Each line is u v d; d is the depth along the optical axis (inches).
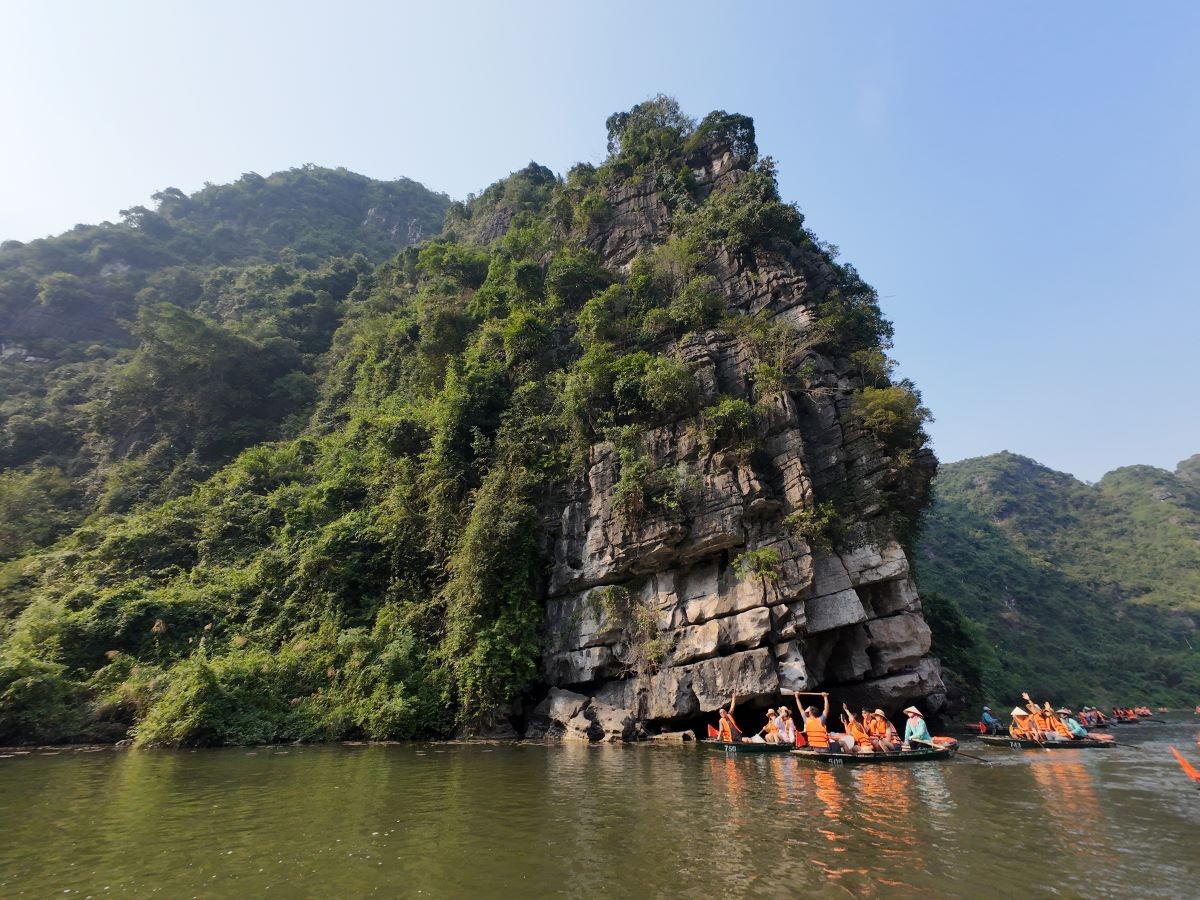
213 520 1416.1
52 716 927.0
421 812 472.7
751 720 1002.7
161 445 1892.2
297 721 957.2
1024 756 768.3
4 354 2564.0
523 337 1424.7
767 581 976.9
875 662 1047.6
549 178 2866.6
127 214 3730.3
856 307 1401.3
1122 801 500.4
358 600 1194.0
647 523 1057.5
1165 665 2866.6
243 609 1206.3
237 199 4426.7
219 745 892.6
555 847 378.6
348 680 1014.4
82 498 1788.9
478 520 1115.3
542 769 672.4
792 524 1033.5
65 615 1125.7
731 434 1116.5
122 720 966.4
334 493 1414.9
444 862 352.5
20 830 429.4
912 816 451.2
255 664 1015.6
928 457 1170.0
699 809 476.4
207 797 534.3
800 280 1382.9
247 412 2105.1
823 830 414.0
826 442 1163.9
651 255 1601.9
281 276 2950.3
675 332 1363.2
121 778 630.5
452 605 1090.1
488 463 1245.7
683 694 955.3
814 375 1230.3
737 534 1024.2
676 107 2156.7
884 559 1048.8
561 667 1058.7
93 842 399.5
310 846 385.4
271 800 520.1
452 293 1830.7
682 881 319.0
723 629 978.7
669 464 1125.1
